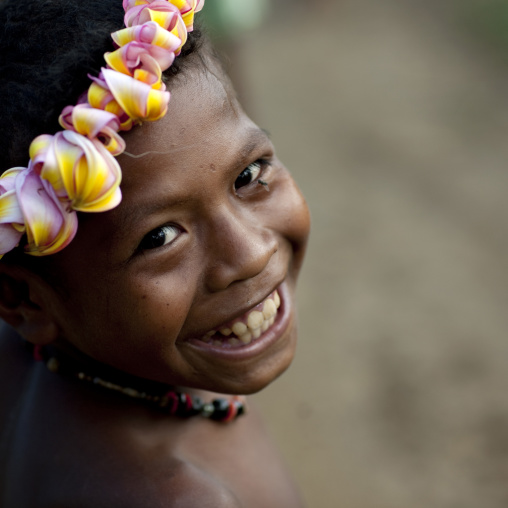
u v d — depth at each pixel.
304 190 5.31
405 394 3.54
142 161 1.10
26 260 1.21
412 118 6.25
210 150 1.15
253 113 6.13
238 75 4.07
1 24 1.17
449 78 6.87
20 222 1.04
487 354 3.73
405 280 4.31
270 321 1.42
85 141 1.00
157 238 1.17
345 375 3.66
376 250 4.60
